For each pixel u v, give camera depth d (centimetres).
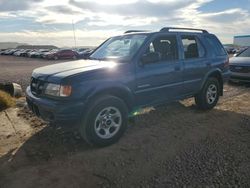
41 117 429
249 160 389
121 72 451
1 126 534
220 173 353
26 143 451
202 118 586
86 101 405
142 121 563
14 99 776
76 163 383
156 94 514
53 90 403
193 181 336
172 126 535
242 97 796
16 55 5362
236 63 993
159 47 522
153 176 349
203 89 620
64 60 3559
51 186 326
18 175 350
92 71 419
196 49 604
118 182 336
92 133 417
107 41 580
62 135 482
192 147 436
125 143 453
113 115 443
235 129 518
